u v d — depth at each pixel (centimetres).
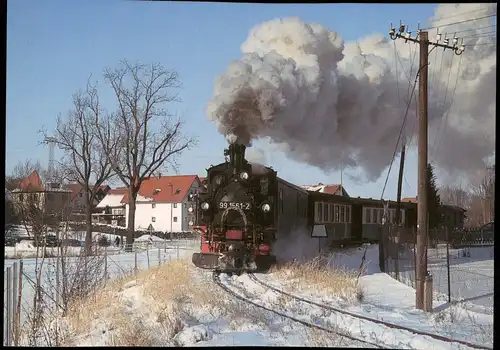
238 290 1433
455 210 4591
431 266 2430
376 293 1509
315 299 1350
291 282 1547
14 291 1248
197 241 3694
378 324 1051
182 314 1120
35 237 2330
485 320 1141
